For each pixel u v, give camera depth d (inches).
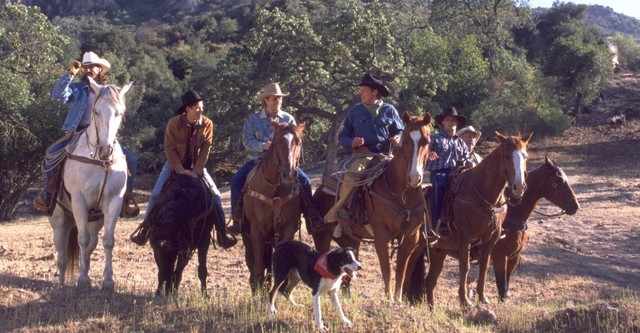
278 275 338.0
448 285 581.0
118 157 391.5
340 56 1240.8
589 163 1499.8
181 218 385.7
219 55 3068.4
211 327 329.1
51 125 1270.9
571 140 1734.7
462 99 1775.3
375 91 421.1
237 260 606.9
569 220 908.6
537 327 379.6
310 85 1230.3
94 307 348.5
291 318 335.3
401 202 387.5
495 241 431.2
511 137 415.2
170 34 3604.8
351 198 402.0
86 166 379.6
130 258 610.9
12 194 1337.4
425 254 447.8
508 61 1952.5
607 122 1889.8
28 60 1390.3
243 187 403.2
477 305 414.9
